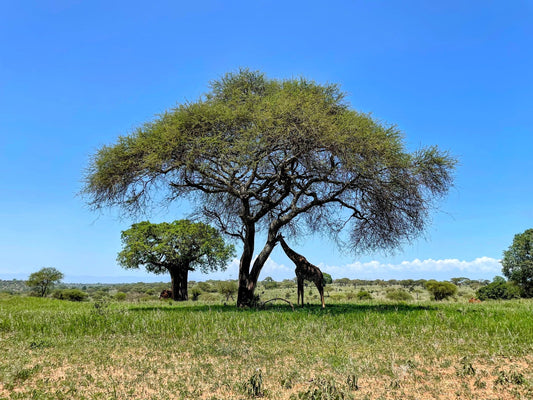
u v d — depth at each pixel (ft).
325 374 19.16
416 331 29.76
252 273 58.90
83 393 16.81
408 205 54.60
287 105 50.90
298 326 32.99
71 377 19.19
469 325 31.76
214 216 67.92
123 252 125.70
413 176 51.98
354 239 66.18
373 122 53.72
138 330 32.63
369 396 16.17
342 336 28.60
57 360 22.72
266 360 22.25
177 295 131.13
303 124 49.19
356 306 53.16
